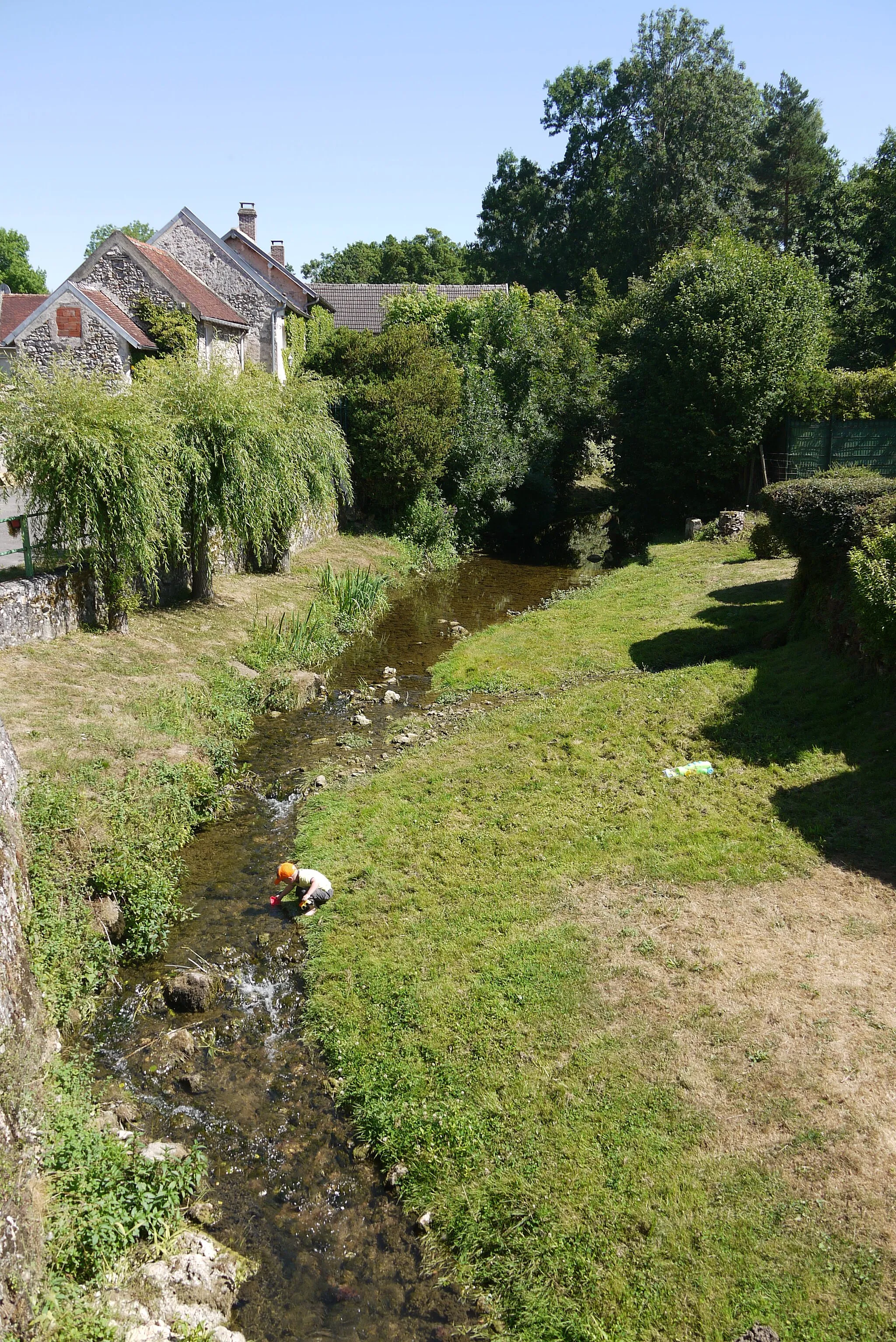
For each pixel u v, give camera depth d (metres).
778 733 11.77
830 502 13.84
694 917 8.28
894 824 9.30
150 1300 5.40
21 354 14.52
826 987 7.19
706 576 21.75
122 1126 6.88
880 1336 4.72
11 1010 6.62
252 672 16.31
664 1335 4.93
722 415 28.83
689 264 30.22
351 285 48.12
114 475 14.02
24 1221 5.32
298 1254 5.95
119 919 9.09
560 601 22.09
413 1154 6.49
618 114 58.16
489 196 68.12
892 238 41.50
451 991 7.74
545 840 10.02
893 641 11.01
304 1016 8.05
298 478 20.97
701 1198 5.58
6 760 9.55
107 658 14.41
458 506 32.31
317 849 10.54
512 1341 5.18
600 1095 6.43
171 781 11.38
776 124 53.16
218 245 31.72
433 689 16.55
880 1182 5.53
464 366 34.38
